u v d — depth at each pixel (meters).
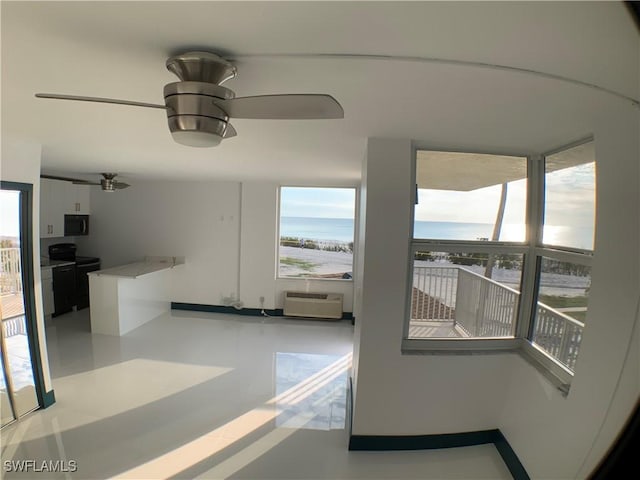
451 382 2.53
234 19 0.89
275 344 4.59
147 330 4.96
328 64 1.15
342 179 5.00
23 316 2.83
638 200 1.47
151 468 2.30
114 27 0.95
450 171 2.57
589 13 0.81
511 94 1.37
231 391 3.34
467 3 0.79
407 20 0.87
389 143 2.32
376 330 2.45
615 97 1.35
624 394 1.47
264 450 2.51
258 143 2.47
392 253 2.40
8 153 2.54
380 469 2.36
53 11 0.87
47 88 1.42
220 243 5.80
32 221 2.80
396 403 2.51
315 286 5.76
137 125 2.03
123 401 3.11
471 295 2.80
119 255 5.97
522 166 2.58
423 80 1.26
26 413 2.85
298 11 0.84
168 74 1.27
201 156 3.12
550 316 2.39
